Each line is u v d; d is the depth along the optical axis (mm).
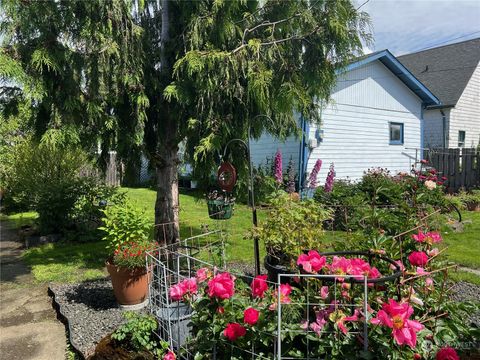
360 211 3738
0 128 8594
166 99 4430
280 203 3025
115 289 3775
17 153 8914
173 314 2650
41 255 5969
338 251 2500
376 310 1824
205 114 4438
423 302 1954
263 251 5402
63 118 4168
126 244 3770
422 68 18516
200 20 4230
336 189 7484
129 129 4602
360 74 11281
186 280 2227
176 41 4621
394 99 12539
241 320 1873
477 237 6172
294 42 4543
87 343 3139
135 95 4402
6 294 4414
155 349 2490
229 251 5301
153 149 5141
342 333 1687
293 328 1760
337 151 10797
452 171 10648
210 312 1929
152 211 8805
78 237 6844
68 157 7699
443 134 15578
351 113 11125
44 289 4543
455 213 7695
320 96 4957
